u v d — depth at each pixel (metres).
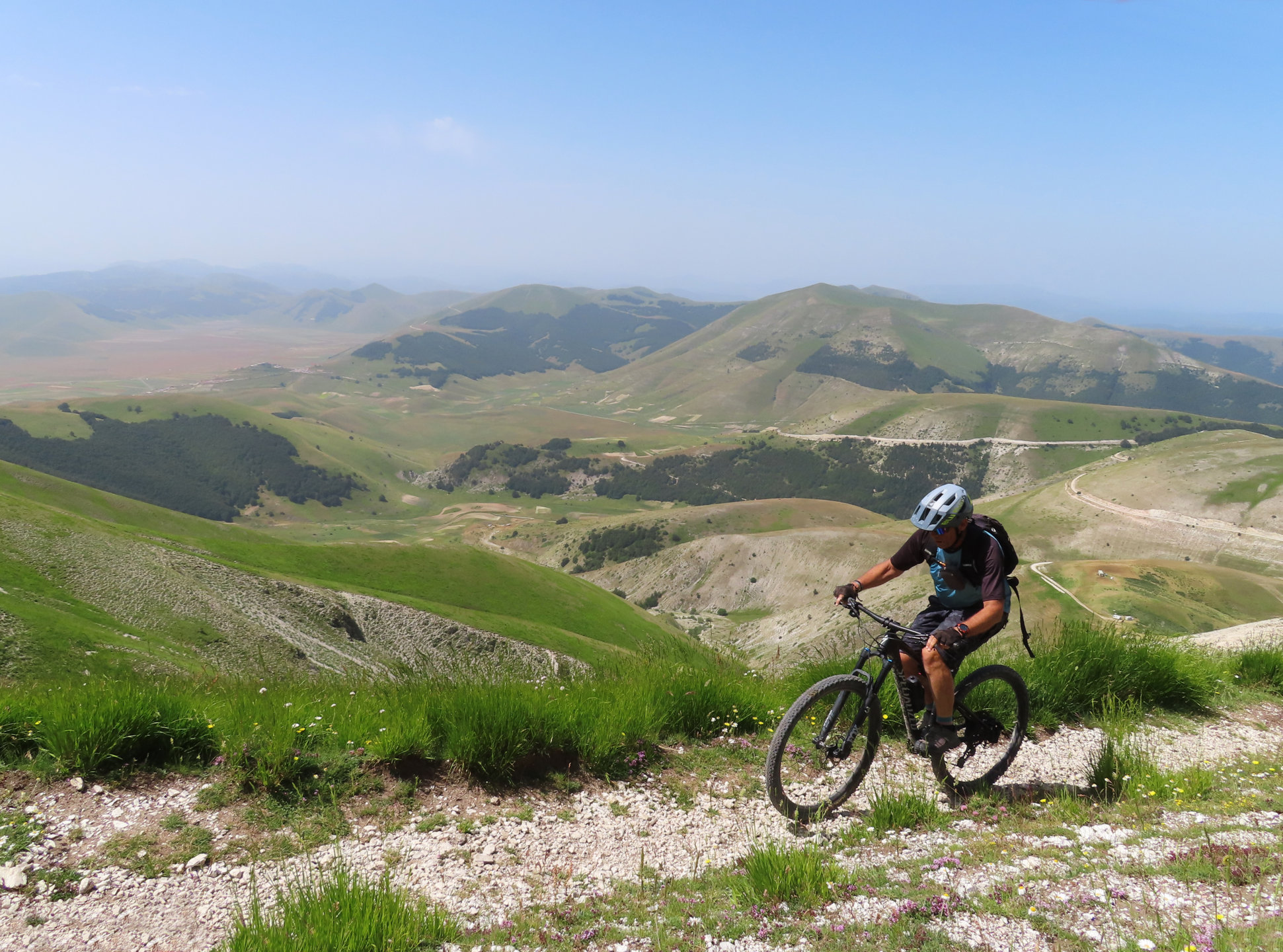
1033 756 6.66
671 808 5.59
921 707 5.70
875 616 5.66
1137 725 7.48
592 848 4.96
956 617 5.42
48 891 4.05
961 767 5.82
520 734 5.75
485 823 5.16
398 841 4.88
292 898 3.87
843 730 5.81
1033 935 3.24
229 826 4.85
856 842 4.88
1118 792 5.70
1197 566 156.25
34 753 5.26
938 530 5.25
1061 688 7.54
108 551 77.38
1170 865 3.83
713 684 7.24
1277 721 8.11
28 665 44.34
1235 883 3.55
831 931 3.43
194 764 5.46
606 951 3.52
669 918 3.82
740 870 4.45
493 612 105.31
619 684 7.55
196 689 7.70
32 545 72.94
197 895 4.16
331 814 5.10
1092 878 3.71
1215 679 8.71
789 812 5.32
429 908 4.05
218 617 71.38
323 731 5.92
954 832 4.94
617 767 6.11
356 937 3.45
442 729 5.94
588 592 120.31
